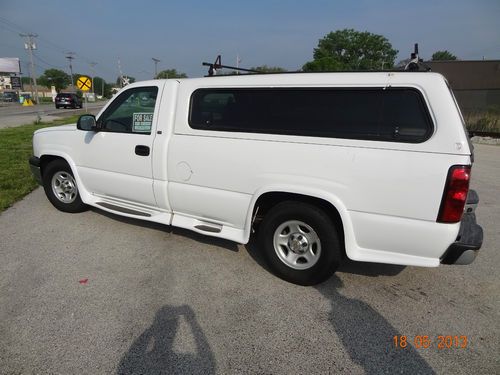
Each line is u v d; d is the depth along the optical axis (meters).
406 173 2.59
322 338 2.55
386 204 2.69
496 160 10.86
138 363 2.26
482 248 4.17
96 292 3.00
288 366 2.29
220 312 2.80
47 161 4.91
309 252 3.15
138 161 3.83
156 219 3.91
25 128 15.48
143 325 2.61
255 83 3.17
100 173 4.21
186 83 3.55
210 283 3.21
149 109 3.75
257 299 2.99
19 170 7.12
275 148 3.04
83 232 4.23
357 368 2.29
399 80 2.64
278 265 3.28
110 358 2.29
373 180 2.70
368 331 2.64
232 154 3.24
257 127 3.16
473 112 17.83
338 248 3.01
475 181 7.81
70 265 3.44
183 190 3.60
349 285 3.27
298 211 3.06
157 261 3.58
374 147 2.69
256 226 3.62
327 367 2.29
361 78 2.77
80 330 2.53
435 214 2.56
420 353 2.43
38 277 3.20
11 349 2.33
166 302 2.90
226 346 2.44
